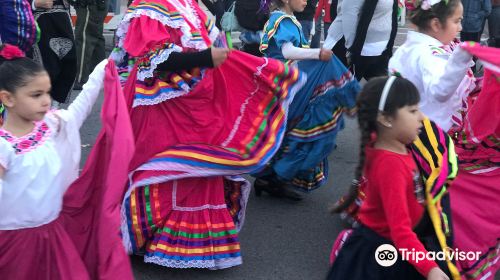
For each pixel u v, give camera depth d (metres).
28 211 2.94
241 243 4.58
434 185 2.81
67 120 3.11
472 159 3.62
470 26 9.73
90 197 3.14
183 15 3.95
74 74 6.43
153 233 4.04
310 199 5.39
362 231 2.88
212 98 4.04
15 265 2.96
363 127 2.79
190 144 4.02
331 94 4.82
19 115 2.97
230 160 3.94
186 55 3.78
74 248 3.07
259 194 5.42
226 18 6.29
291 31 4.93
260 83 4.14
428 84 3.53
